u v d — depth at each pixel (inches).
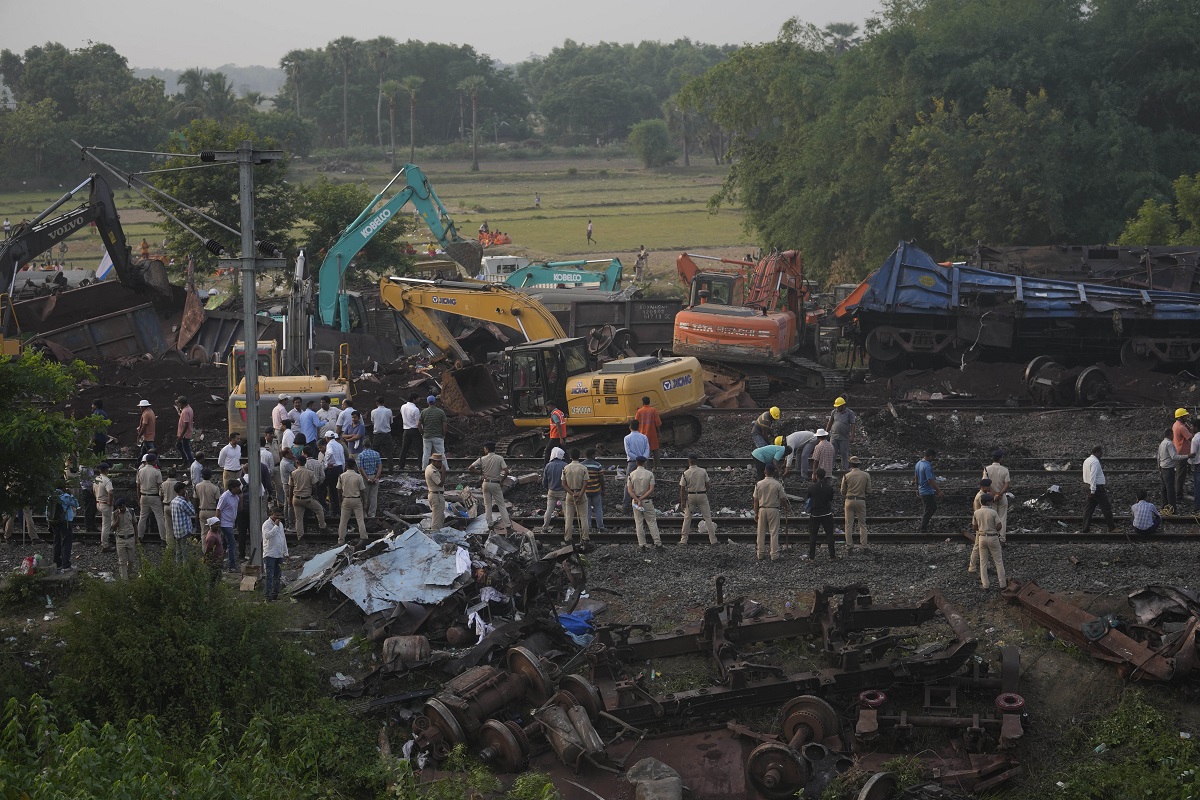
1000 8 2255.2
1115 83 2187.5
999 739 567.5
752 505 989.2
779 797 539.5
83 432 689.0
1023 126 1991.9
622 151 7731.3
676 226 4065.0
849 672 614.5
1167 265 1529.3
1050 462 1090.7
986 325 1430.9
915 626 685.9
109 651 606.5
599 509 916.6
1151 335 1412.4
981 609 731.4
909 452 1145.4
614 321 1641.2
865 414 1262.3
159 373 1496.1
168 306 1688.0
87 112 5787.4
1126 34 2220.7
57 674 645.3
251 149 805.9
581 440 1177.4
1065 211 2076.8
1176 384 1337.4
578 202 4933.6
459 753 573.9
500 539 799.1
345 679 668.1
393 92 7303.2
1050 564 800.3
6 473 641.6
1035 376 1325.0
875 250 2198.6
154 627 616.1
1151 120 2268.7
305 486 896.9
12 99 6860.2
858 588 661.3
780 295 1579.7
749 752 579.5
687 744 588.4
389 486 1058.1
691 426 1196.5
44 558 872.3
